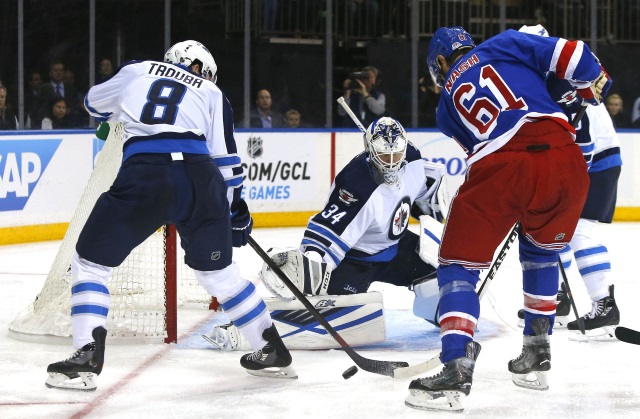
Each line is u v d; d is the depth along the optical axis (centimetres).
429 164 760
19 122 1571
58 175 1392
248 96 1675
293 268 679
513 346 722
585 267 740
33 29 1627
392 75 1791
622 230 1535
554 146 538
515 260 1208
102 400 565
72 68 1656
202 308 870
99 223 554
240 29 1744
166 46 1684
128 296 782
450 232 547
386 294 958
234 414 537
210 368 648
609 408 554
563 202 548
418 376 627
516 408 553
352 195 709
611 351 704
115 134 742
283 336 694
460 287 544
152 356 682
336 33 1783
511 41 552
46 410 543
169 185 555
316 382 611
